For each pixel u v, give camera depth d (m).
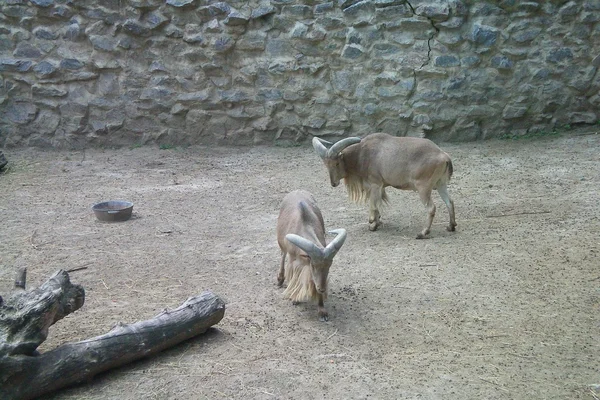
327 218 7.35
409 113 10.63
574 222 6.63
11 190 8.70
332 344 4.34
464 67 10.45
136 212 7.66
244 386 3.82
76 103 11.06
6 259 6.08
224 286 5.39
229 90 11.03
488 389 3.75
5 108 11.12
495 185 8.25
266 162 10.14
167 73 11.02
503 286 5.21
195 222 7.23
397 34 10.49
